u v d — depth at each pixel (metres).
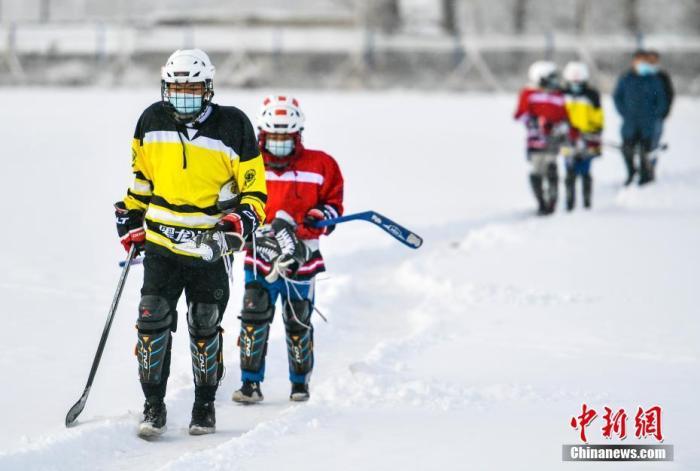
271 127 17.58
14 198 40.94
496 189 48.12
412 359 20.33
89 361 19.69
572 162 41.97
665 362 20.17
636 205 43.09
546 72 40.75
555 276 28.67
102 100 84.12
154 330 15.41
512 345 21.59
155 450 15.09
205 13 115.88
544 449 14.58
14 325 22.16
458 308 25.22
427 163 54.91
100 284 26.77
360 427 15.63
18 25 107.81
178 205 15.41
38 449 13.98
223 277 15.83
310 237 18.05
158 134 15.35
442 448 14.59
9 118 69.94
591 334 22.52
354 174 50.09
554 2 144.38
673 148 62.09
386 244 33.59
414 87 99.44
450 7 128.50
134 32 106.06
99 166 50.62
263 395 18.70
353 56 101.00
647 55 46.81
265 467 13.70
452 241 35.56
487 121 73.75
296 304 17.89
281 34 104.12
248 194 15.55
